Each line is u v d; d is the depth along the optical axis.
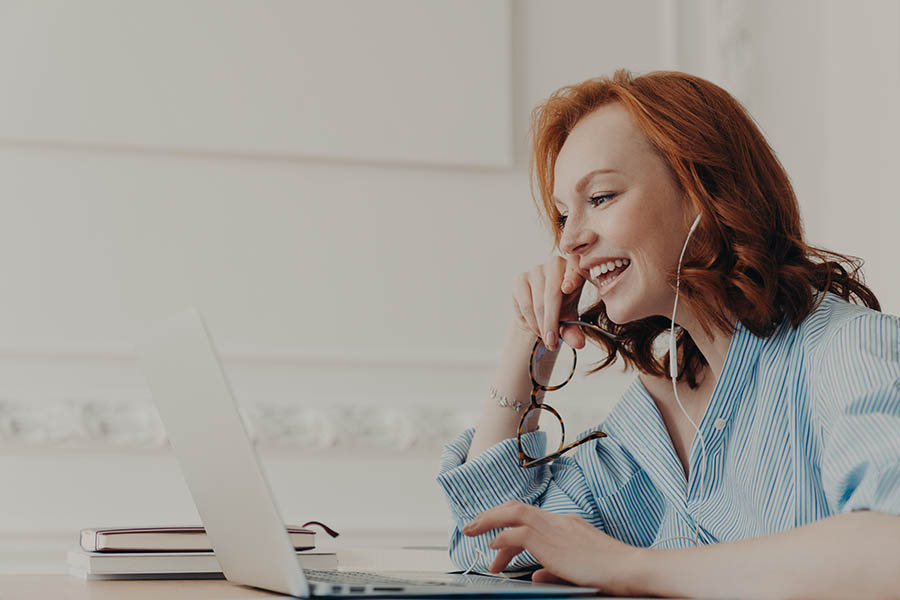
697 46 2.64
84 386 2.28
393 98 2.46
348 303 2.42
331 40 2.45
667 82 1.18
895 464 0.77
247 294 2.38
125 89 2.35
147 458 2.28
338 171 2.45
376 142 2.45
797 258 1.13
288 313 2.39
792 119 2.63
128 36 2.36
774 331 1.09
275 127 2.40
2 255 2.28
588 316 1.35
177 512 2.28
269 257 2.40
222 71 2.39
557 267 1.31
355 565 1.26
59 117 2.31
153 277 2.34
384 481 2.37
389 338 2.43
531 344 1.36
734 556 0.79
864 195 2.52
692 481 1.17
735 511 1.11
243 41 2.41
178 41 2.38
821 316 1.05
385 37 2.47
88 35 2.34
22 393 2.24
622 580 0.83
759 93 2.62
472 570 1.24
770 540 0.78
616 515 1.28
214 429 0.87
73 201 2.32
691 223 1.12
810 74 2.66
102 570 1.07
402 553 1.37
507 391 1.36
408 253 2.46
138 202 2.35
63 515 2.23
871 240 2.49
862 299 1.19
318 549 1.20
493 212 2.50
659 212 1.13
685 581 0.79
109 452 2.27
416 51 2.48
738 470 1.10
